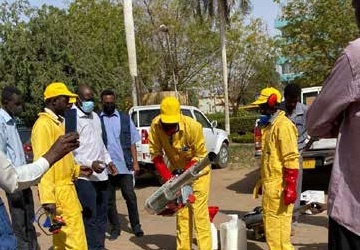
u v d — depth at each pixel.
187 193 4.13
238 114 35.91
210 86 31.84
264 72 34.25
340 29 17.61
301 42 19.09
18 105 5.51
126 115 6.45
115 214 6.24
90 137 5.34
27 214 5.52
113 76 14.06
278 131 4.32
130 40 15.29
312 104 2.37
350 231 2.19
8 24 12.92
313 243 5.45
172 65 27.06
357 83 2.11
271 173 4.41
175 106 4.60
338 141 2.28
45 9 13.45
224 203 8.32
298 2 19.05
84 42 13.89
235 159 14.96
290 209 4.43
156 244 5.86
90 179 5.27
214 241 5.33
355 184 2.19
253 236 5.86
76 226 4.20
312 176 10.57
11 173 2.53
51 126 4.09
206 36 29.94
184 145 4.73
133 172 6.52
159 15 28.89
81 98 5.32
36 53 12.93
